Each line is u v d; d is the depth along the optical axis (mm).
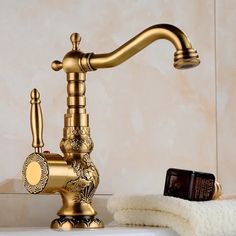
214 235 865
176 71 1222
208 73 1260
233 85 1284
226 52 1284
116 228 908
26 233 790
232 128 1276
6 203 1039
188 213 856
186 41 874
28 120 1070
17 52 1069
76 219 909
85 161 929
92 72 1138
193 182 965
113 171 1145
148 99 1188
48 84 1094
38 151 919
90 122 1130
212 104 1259
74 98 940
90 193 931
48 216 1064
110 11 1162
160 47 1207
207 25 1269
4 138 1050
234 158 1274
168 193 990
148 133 1183
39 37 1091
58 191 915
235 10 1302
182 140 1219
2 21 1061
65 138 938
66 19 1117
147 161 1179
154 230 870
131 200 962
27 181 908
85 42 1136
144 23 1196
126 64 1170
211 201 914
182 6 1241
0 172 1042
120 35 1170
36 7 1090
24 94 1070
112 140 1147
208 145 1248
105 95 1146
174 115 1213
